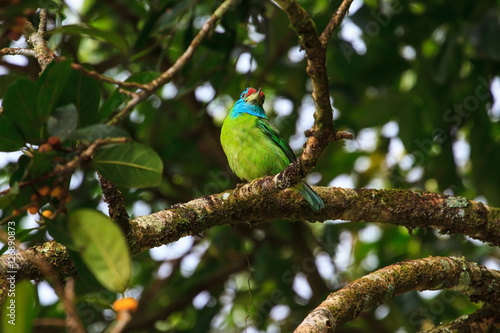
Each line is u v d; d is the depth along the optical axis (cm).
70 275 640
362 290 655
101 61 1285
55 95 480
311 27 494
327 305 620
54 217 467
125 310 391
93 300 538
